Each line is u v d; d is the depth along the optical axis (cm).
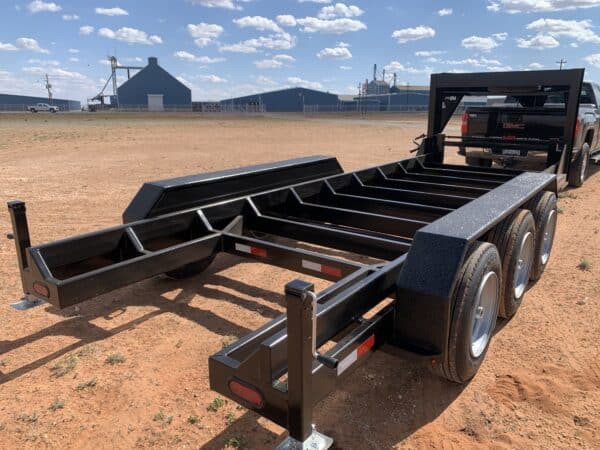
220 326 387
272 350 209
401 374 325
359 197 507
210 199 464
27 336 369
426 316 267
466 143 740
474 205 348
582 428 272
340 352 231
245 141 2127
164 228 407
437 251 271
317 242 411
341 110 10156
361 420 280
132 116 6000
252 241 376
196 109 9488
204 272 505
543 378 317
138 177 1083
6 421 276
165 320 396
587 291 450
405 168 686
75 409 287
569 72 624
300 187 518
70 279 299
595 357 341
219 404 291
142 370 325
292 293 193
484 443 262
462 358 283
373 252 378
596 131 1033
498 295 325
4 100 14712
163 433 268
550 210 448
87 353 345
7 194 884
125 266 325
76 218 706
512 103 1123
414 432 271
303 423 206
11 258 533
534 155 756
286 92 13525
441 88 729
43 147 1800
